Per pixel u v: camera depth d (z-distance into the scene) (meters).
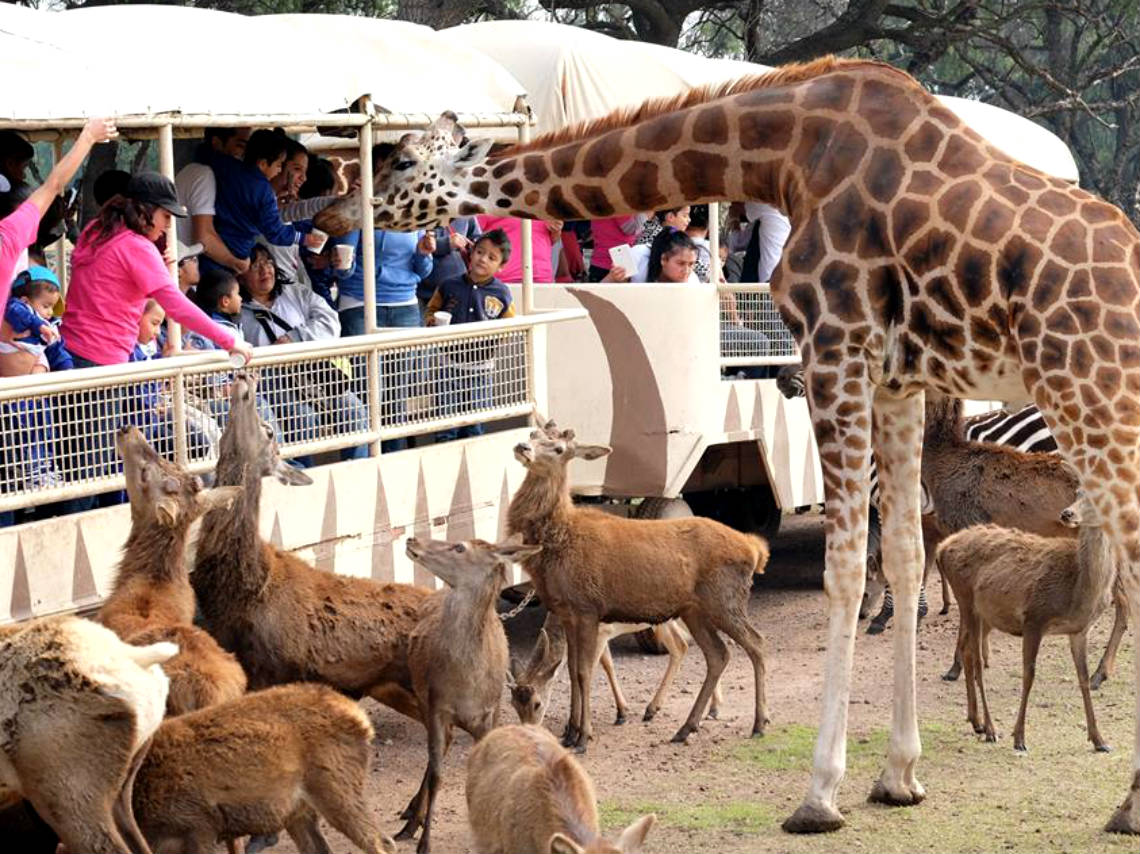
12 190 9.23
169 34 8.88
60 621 6.06
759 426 12.59
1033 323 7.45
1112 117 33.25
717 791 8.42
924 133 7.84
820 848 7.47
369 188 9.50
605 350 11.98
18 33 8.23
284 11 19.42
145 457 7.43
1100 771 8.57
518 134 10.91
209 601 8.02
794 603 12.91
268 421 8.67
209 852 6.48
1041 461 11.49
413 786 8.70
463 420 10.05
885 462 8.32
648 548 9.41
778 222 12.95
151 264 8.33
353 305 10.96
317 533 9.08
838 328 7.86
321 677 8.14
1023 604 8.94
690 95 8.42
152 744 6.38
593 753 9.19
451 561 7.86
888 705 9.95
